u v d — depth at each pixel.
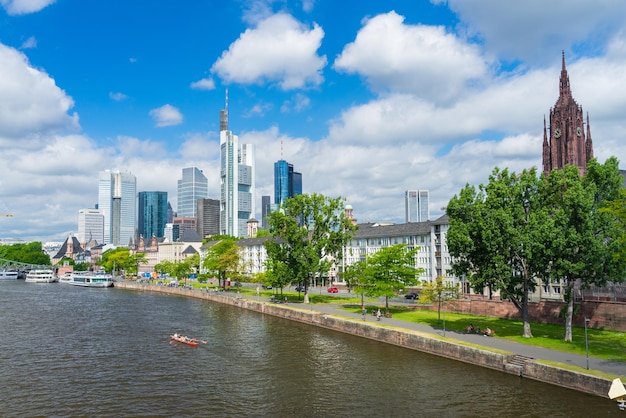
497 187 67.81
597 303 71.81
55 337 81.00
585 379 46.25
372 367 58.19
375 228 167.75
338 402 46.34
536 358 52.78
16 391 50.72
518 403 44.59
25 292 187.12
